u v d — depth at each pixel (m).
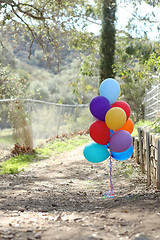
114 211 4.49
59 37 13.49
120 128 5.84
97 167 9.53
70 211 4.65
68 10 12.99
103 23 18.44
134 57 22.39
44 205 5.11
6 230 3.41
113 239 3.31
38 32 13.16
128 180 7.27
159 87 14.08
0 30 13.95
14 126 12.27
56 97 43.00
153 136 6.09
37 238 3.21
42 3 12.16
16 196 5.75
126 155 5.77
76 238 3.24
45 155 12.55
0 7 10.06
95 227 3.73
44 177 8.38
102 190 6.62
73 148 14.44
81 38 16.03
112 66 18.45
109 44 18.50
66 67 40.75
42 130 16.23
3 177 8.34
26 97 16.14
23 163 10.67
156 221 3.80
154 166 5.98
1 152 11.57
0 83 15.04
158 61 11.80
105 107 5.50
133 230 3.60
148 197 5.13
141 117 20.55
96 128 5.49
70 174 8.81
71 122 21.14
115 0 18.41
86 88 24.08
